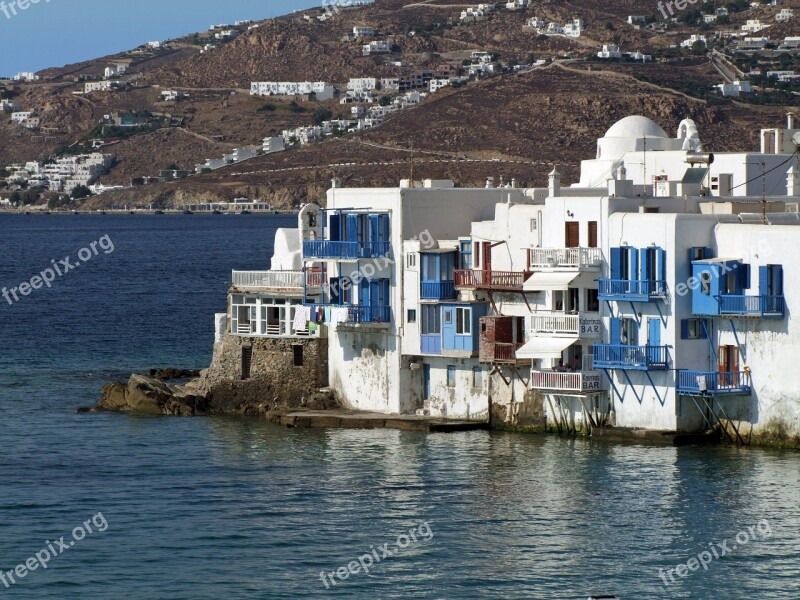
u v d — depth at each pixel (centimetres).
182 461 10738
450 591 8112
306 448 10894
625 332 10500
